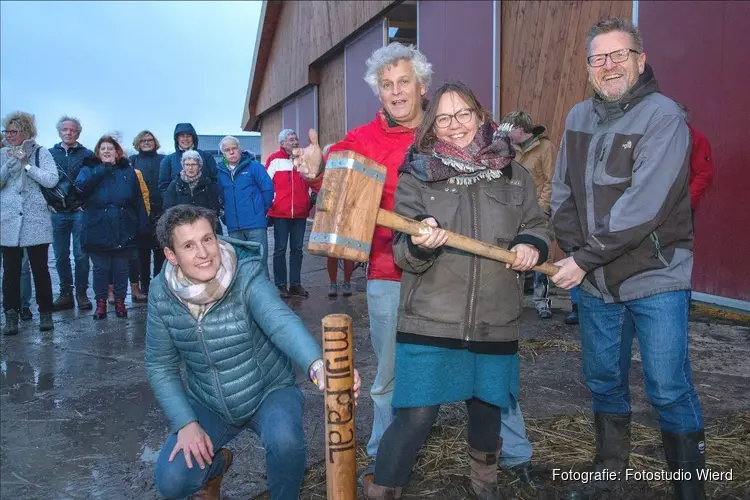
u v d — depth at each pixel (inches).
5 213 227.3
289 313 94.0
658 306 95.9
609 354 105.2
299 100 641.6
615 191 98.2
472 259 90.0
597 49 97.4
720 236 228.2
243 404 97.8
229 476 118.3
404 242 88.0
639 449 121.8
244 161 267.3
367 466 115.0
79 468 125.4
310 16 571.2
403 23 411.5
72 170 265.6
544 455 120.6
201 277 92.1
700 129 231.6
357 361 185.9
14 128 224.7
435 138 94.0
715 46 223.0
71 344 219.0
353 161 77.5
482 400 94.0
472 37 333.1
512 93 309.7
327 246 77.0
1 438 140.7
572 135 106.0
